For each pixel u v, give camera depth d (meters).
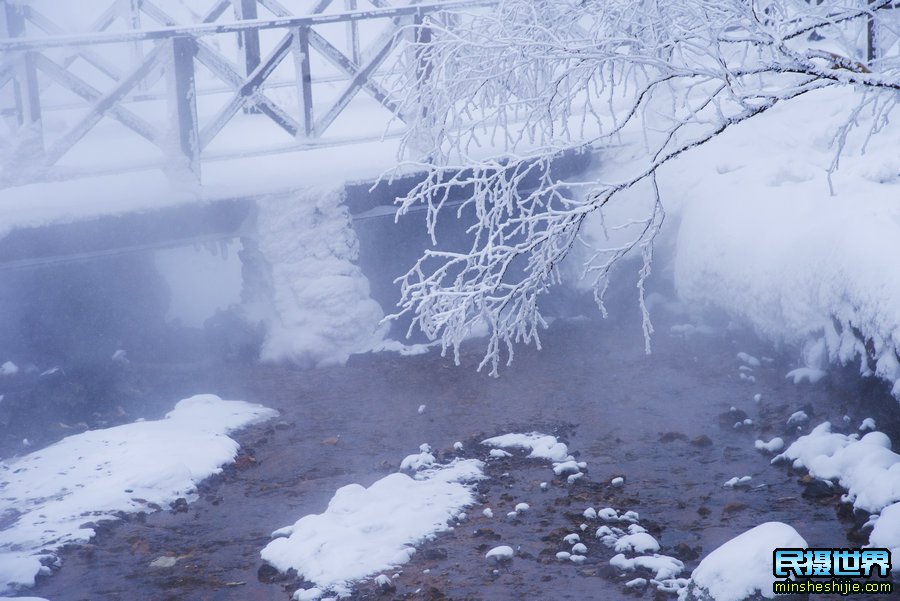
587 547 5.09
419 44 7.08
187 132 8.88
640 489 5.87
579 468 6.23
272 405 7.98
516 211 10.34
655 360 8.34
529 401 7.68
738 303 8.22
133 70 8.59
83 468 6.45
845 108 9.30
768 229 8.02
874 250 6.61
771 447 6.28
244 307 9.55
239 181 9.42
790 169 8.57
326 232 9.29
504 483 6.09
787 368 7.63
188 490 6.19
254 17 11.20
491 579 4.77
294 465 6.64
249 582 4.93
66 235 8.30
